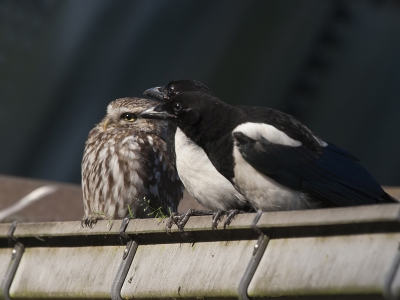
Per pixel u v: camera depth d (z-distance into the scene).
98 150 10.49
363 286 5.33
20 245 8.59
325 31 23.22
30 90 22.33
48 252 8.33
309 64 23.28
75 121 22.11
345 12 23.27
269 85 22.97
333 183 7.97
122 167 10.33
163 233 7.11
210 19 23.27
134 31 23.23
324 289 5.58
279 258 6.05
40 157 21.95
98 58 22.98
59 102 22.45
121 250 7.58
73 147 21.70
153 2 23.64
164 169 10.58
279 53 22.98
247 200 8.37
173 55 22.86
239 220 6.42
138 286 7.17
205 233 6.78
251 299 6.17
